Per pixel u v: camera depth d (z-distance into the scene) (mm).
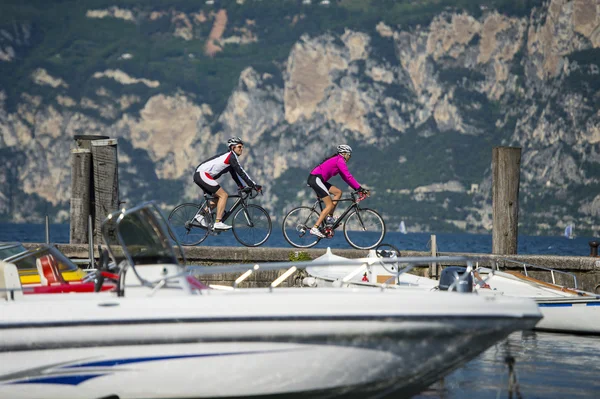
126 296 29984
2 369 28516
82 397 28750
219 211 63406
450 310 28266
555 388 38375
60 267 35062
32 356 28484
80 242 72500
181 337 28109
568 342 54719
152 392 28781
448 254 65438
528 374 41969
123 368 28438
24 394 28781
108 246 30781
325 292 28828
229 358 28312
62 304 28375
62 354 28422
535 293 60000
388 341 28438
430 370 29641
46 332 28188
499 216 72750
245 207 65625
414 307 28141
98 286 31859
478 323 28516
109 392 28641
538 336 57875
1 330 28219
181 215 64500
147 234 30453
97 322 28000
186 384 28609
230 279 64062
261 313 27938
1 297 31062
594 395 36969
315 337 28172
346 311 27984
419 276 59750
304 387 29156
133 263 30078
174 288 29797
